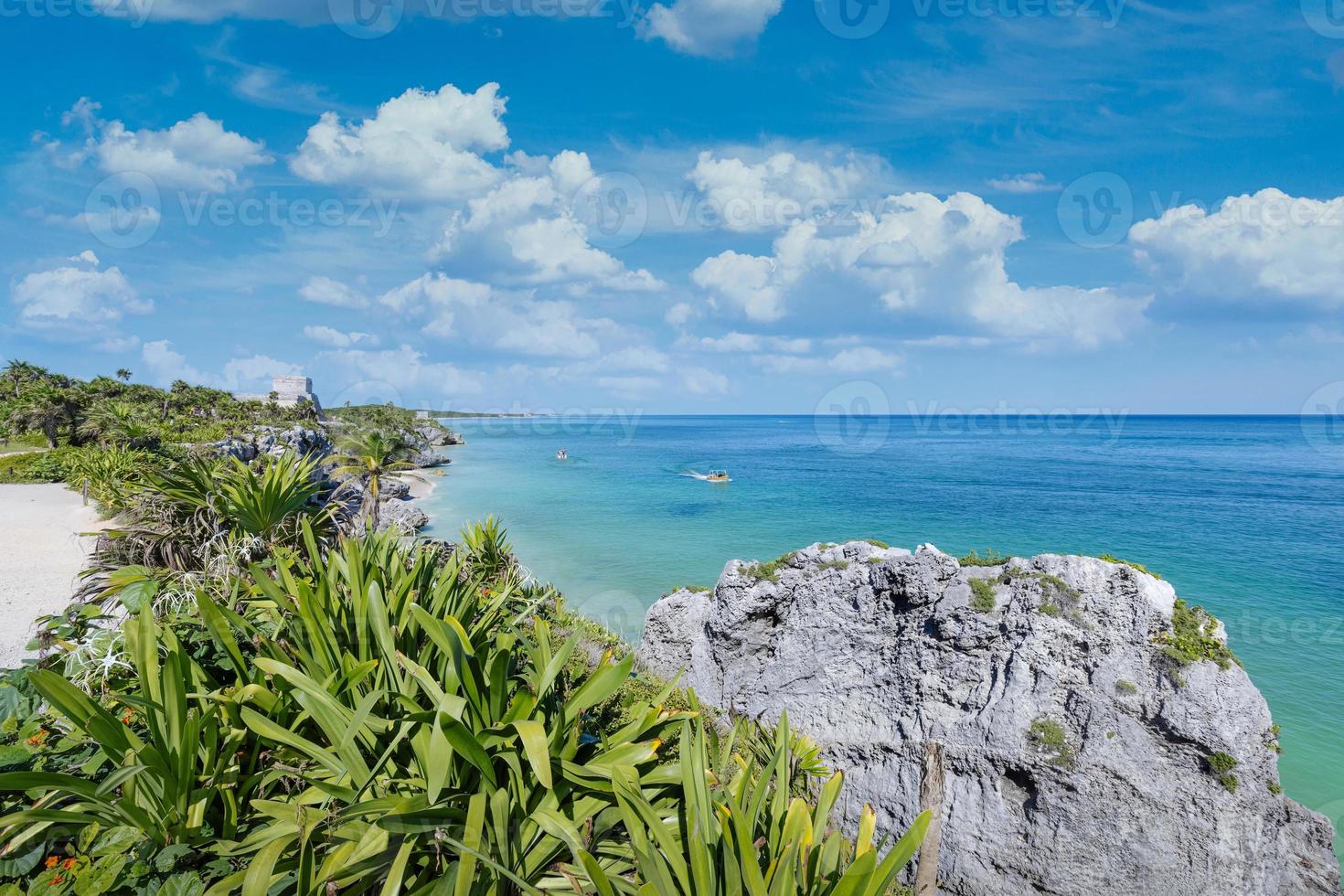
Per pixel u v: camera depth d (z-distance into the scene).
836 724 11.97
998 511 53.69
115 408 51.47
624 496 60.91
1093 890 9.25
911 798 10.66
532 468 92.38
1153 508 56.34
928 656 11.42
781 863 3.17
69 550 22.08
